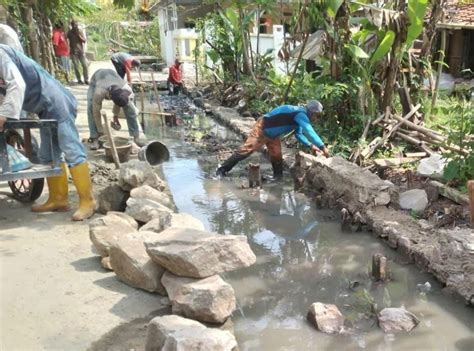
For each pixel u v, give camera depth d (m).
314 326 3.80
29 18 11.56
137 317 3.57
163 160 7.19
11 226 5.16
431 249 4.67
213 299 3.56
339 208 6.21
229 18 13.73
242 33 13.40
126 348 3.23
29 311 3.62
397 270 4.71
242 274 4.71
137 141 8.32
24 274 4.14
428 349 3.54
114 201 5.59
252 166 7.20
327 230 5.72
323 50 8.59
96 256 4.50
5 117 4.70
